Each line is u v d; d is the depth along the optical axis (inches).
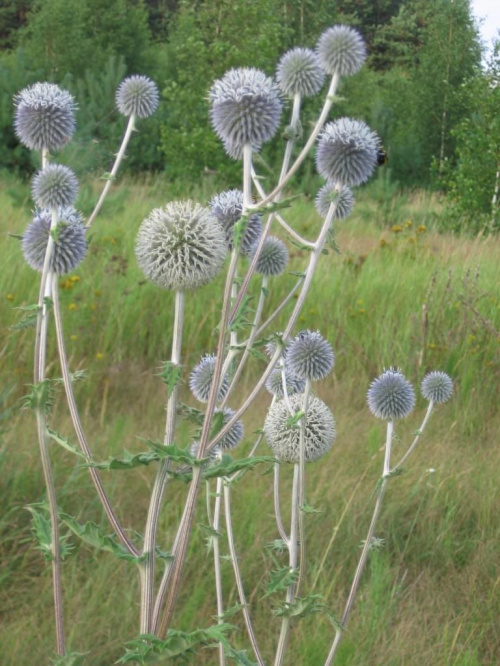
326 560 194.5
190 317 336.8
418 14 1916.8
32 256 112.7
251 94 102.7
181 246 94.8
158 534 195.5
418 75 1111.0
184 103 746.8
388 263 445.7
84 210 454.3
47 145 118.1
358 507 214.1
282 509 209.6
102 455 228.2
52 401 91.7
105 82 818.8
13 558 175.5
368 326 347.3
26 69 901.2
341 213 140.4
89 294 335.9
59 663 90.7
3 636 156.1
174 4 2001.7
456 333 332.2
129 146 806.5
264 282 132.6
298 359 131.6
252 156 107.3
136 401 282.0
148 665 95.3
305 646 156.5
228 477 121.9
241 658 100.1
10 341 295.9
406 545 200.8
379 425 271.0
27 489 201.5
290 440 120.6
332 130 110.9
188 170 721.0
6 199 549.6
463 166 671.1
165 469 88.7
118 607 167.5
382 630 167.6
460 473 231.6
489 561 196.2
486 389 299.4
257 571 187.0
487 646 170.9
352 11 2074.3
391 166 965.8
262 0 768.3
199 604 172.2
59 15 1065.5
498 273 438.9
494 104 677.9
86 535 89.6
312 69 119.0
